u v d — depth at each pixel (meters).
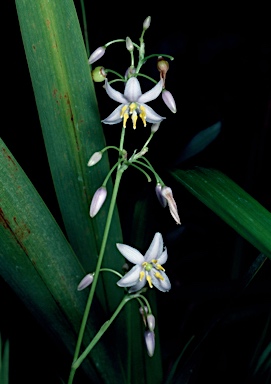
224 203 0.17
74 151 0.19
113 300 0.21
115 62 0.37
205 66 0.39
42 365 0.24
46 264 0.19
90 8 0.37
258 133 0.27
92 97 0.19
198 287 0.25
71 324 0.20
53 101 0.19
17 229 0.18
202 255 0.33
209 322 0.21
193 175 0.18
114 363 0.21
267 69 0.38
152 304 0.21
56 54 0.18
